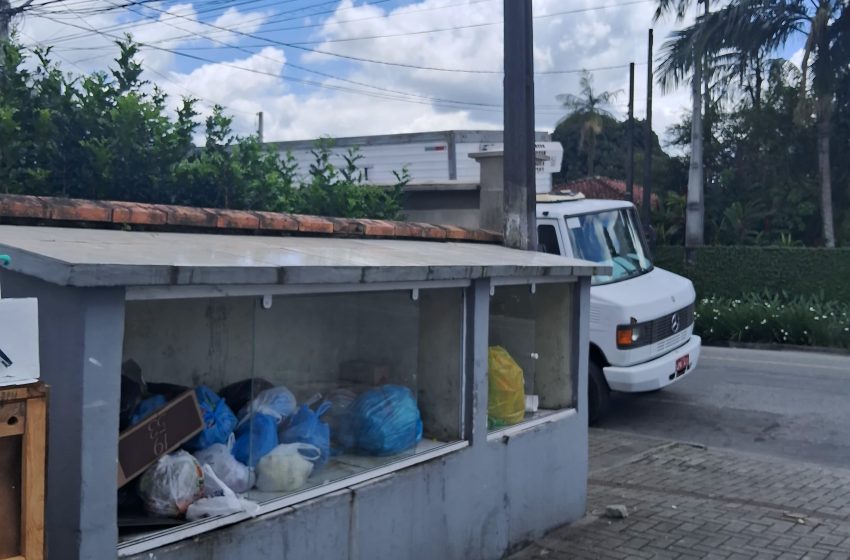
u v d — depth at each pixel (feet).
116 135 19.86
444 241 22.25
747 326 58.65
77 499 10.12
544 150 37.96
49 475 10.41
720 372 42.37
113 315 10.37
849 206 83.82
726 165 93.30
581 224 32.63
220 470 12.84
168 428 12.36
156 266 10.50
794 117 71.97
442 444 16.52
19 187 18.39
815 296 64.03
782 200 85.81
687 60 70.44
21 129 19.03
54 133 19.36
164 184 20.68
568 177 143.13
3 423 8.43
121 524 11.27
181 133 21.11
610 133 142.82
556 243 31.99
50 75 19.63
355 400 15.64
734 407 34.47
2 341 8.41
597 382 31.14
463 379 16.63
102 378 10.27
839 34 66.74
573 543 18.67
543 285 19.95
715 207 89.76
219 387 13.83
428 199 28.68
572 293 20.06
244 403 14.02
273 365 14.47
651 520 20.34
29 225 14.06
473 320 16.51
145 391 12.71
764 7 67.05
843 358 49.39
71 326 10.19
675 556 17.92
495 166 25.76
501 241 24.12
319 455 14.65
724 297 72.28
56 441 10.35
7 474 8.53
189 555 11.44
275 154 26.37
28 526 8.62
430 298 16.65
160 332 12.94
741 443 29.32
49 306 10.41
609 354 30.71
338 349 15.35
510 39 23.26
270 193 23.07
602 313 30.71
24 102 19.31
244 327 13.91
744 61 72.54
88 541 10.18
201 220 16.37
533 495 18.61
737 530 19.63
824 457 27.43
